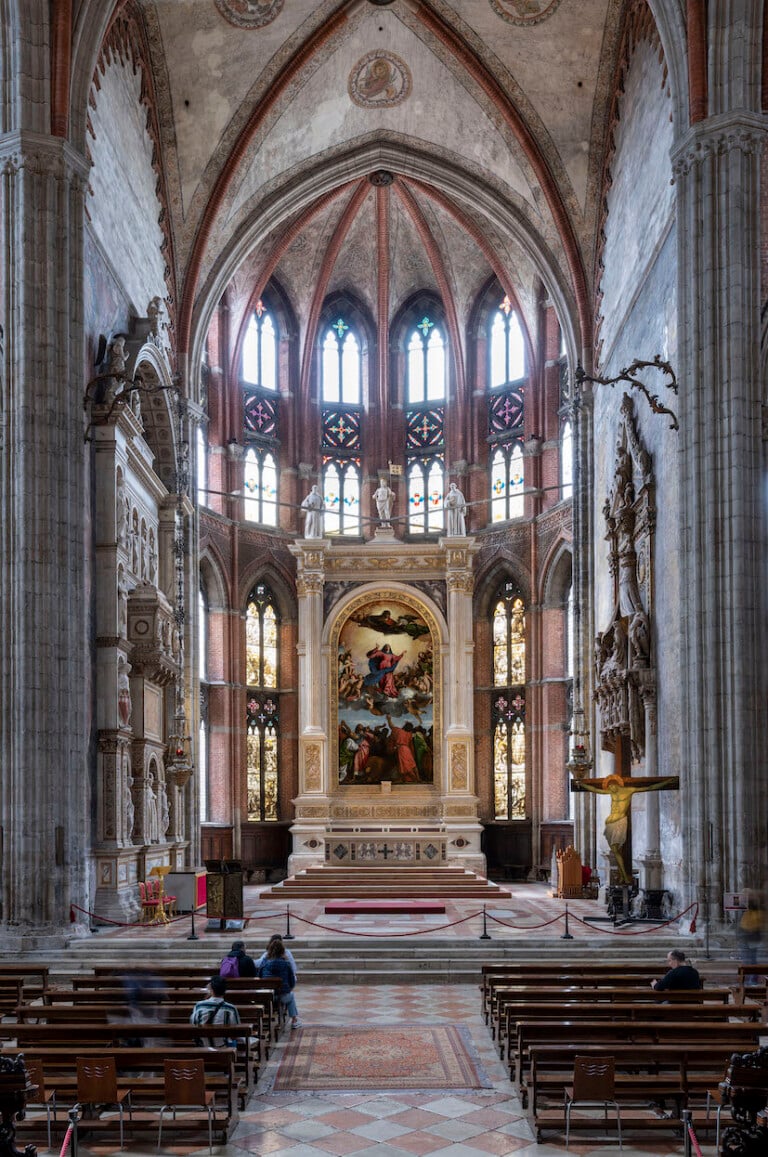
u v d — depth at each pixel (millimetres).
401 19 33469
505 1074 13961
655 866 26531
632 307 30594
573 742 34062
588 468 35531
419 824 40344
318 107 35719
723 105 23797
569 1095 11453
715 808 22250
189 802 34438
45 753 22484
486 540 43625
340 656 42250
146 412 32938
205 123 34125
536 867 40688
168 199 34719
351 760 41656
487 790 42750
